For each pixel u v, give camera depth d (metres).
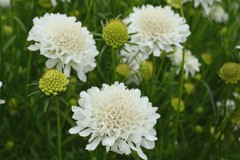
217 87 0.61
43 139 0.57
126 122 0.40
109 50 0.56
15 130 0.56
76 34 0.47
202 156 0.53
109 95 0.41
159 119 0.54
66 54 0.47
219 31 0.66
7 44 0.54
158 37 0.49
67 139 0.53
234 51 0.56
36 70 0.56
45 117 0.57
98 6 0.61
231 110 0.59
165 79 0.58
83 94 0.41
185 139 0.58
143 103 0.41
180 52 0.60
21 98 0.55
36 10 0.53
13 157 0.55
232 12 0.60
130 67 0.55
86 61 0.47
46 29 0.47
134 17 0.50
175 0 0.55
